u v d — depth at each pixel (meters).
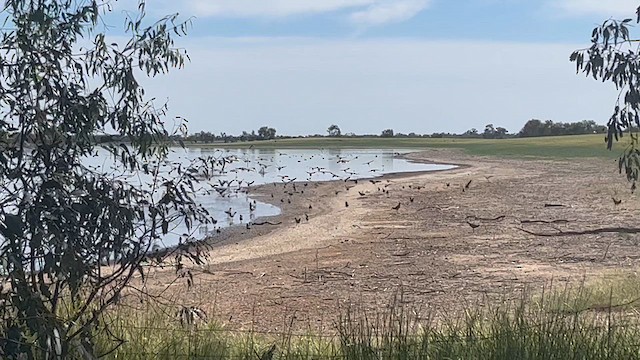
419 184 40.59
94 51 4.48
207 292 12.80
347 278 14.57
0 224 3.63
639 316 7.37
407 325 6.24
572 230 20.45
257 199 32.69
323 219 25.47
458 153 91.88
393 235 20.92
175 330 6.09
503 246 18.14
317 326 10.30
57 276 4.10
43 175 3.96
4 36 4.14
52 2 4.32
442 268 15.38
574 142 103.81
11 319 3.81
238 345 6.33
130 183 4.29
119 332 5.78
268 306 11.90
